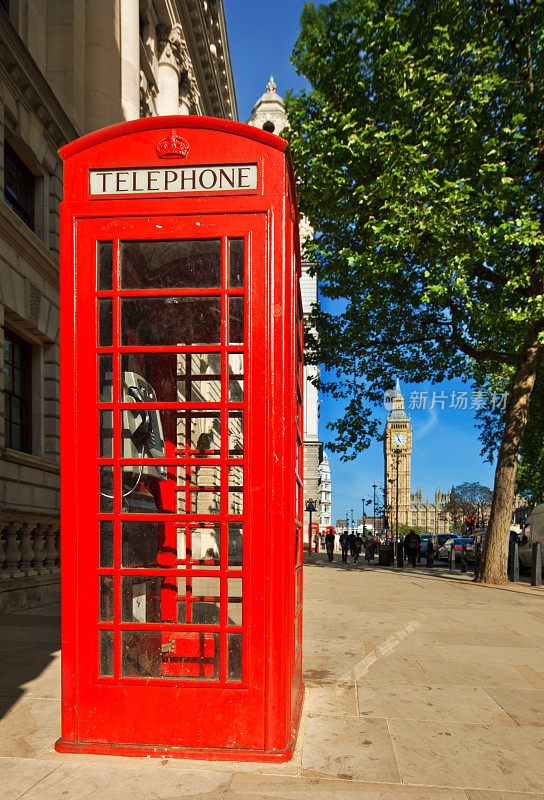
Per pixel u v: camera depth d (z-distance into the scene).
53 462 9.84
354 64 13.10
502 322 14.49
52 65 12.12
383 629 6.75
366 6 12.82
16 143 9.88
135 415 3.09
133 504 3.19
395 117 12.59
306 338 17.09
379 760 2.86
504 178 11.46
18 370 10.10
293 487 3.12
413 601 9.51
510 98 12.61
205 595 3.17
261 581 2.85
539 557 13.02
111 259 3.05
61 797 2.38
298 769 2.71
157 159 3.03
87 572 2.91
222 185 3.00
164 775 2.60
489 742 3.16
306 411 44.25
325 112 13.57
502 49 13.01
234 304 3.00
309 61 13.88
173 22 21.44
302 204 14.43
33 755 2.82
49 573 9.09
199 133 3.02
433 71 12.00
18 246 9.23
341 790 2.51
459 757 2.94
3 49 8.94
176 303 3.13
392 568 20.34
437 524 143.62
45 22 11.95
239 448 2.99
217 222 2.98
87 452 2.95
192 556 3.22
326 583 12.65
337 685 4.30
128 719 2.85
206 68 26.94
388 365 16.92
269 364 2.93
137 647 2.99
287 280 2.99
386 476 135.62
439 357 17.05
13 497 8.45
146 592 3.23
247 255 2.96
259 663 2.82
